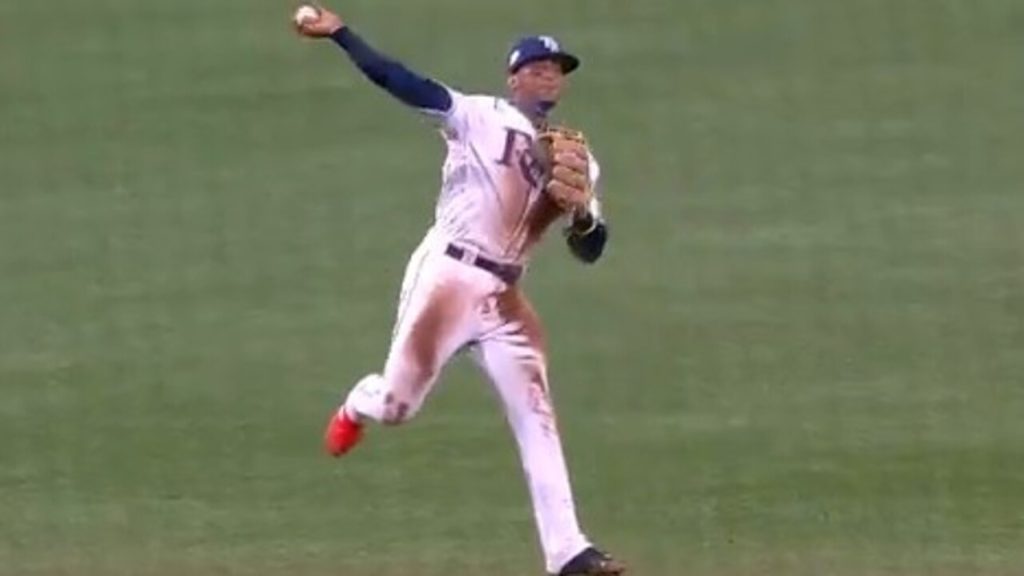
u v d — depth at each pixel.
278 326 68.94
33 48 120.69
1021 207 82.81
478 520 50.38
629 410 59.00
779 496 51.62
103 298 73.19
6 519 50.91
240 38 121.75
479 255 40.97
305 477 53.91
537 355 41.38
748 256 76.44
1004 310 68.44
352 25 123.38
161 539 49.31
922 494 51.53
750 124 99.56
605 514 50.59
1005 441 55.47
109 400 61.03
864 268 74.25
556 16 123.94
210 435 57.59
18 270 77.56
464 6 127.00
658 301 70.56
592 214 41.22
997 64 108.94
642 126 99.94
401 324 41.44
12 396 61.56
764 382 61.38
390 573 46.59
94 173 94.31
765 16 121.19
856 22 118.75
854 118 100.25
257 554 48.09
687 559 47.25
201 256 79.19
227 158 96.56
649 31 119.31
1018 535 48.41
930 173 89.31
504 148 40.72
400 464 54.81
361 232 82.31
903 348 64.50
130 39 122.38
